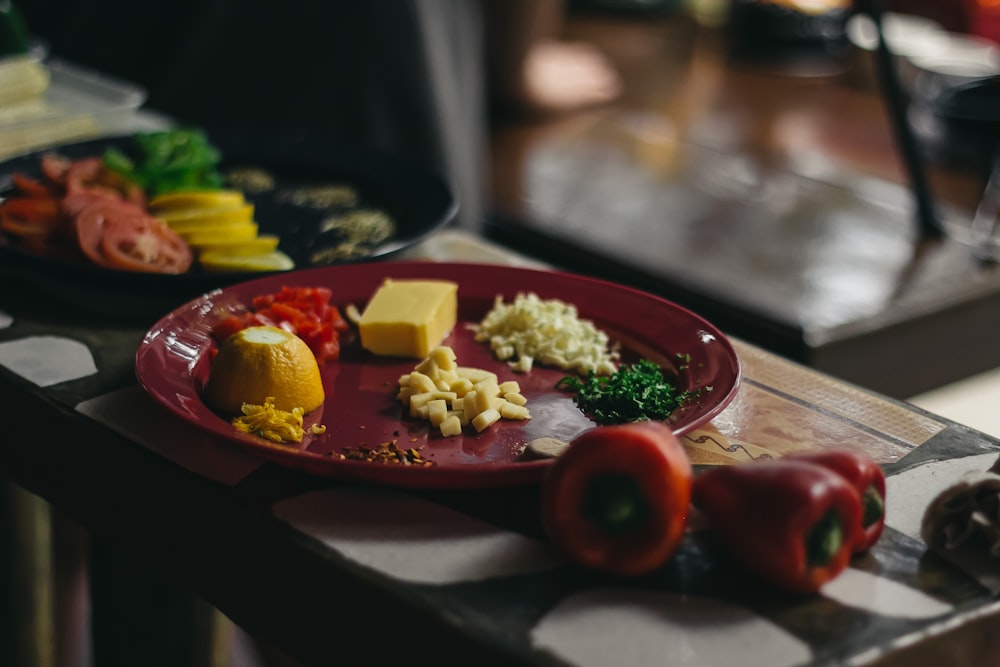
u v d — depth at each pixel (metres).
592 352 0.95
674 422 0.83
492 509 0.75
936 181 2.63
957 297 1.94
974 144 2.39
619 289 1.02
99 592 1.22
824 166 2.74
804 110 3.28
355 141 2.32
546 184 2.62
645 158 2.82
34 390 0.91
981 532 0.71
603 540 0.66
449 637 0.63
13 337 1.01
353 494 0.77
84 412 0.88
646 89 3.49
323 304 1.00
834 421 0.88
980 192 2.56
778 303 1.90
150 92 2.40
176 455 0.81
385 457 0.78
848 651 0.61
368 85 2.30
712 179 2.65
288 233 1.26
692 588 0.67
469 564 0.69
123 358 0.98
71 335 1.02
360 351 0.98
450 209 1.22
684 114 3.23
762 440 0.85
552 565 0.69
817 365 1.77
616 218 2.38
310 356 0.87
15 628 1.28
